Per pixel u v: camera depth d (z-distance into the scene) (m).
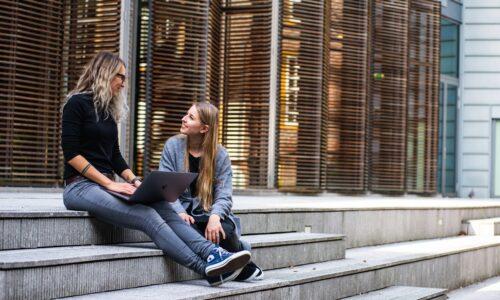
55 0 9.62
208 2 10.90
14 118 9.02
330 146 13.29
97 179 4.54
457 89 17.50
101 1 9.74
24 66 9.34
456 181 17.42
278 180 12.13
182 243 4.42
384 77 14.22
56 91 9.55
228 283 4.67
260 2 11.89
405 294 5.97
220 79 12.06
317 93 12.39
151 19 10.49
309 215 6.98
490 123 17.34
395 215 8.59
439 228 9.58
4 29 8.86
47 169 9.34
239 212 5.94
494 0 17.38
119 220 4.49
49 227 4.40
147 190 4.37
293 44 12.19
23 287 3.67
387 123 14.27
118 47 9.69
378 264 6.21
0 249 4.15
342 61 13.38
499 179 17.47
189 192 4.90
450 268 7.70
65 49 9.73
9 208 4.93
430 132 15.12
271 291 4.75
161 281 4.55
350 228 7.71
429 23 15.01
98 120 4.64
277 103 12.00
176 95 10.70
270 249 5.55
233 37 12.06
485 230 10.03
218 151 4.91
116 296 4.01
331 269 5.69
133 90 10.41
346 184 13.46
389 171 14.32
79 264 3.99
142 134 10.51
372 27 14.05
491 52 17.39
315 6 12.36
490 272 8.86
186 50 10.77
